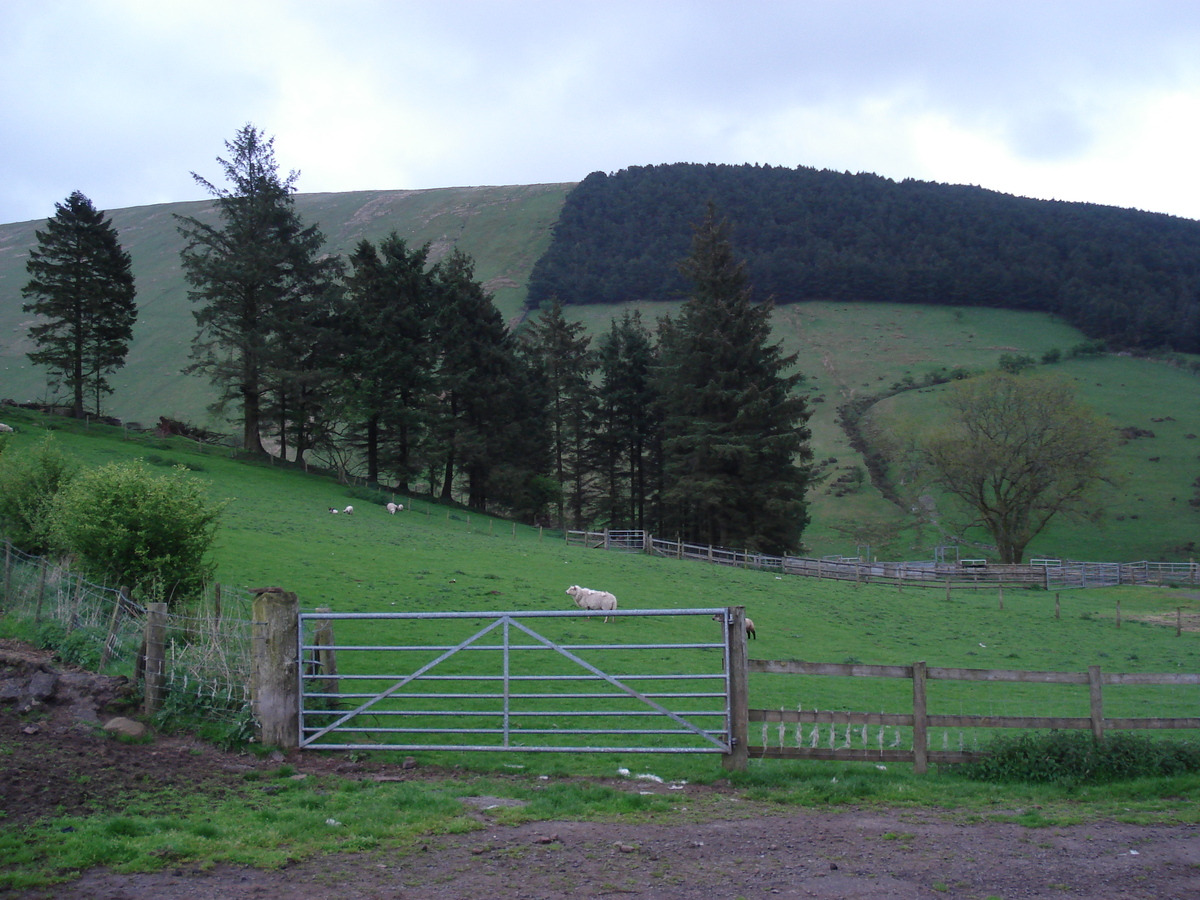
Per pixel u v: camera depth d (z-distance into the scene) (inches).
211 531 663.8
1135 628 1491.1
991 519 2773.1
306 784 416.5
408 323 2728.8
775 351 2657.5
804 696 715.4
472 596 1104.8
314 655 534.9
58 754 411.5
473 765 467.5
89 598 583.5
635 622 1068.5
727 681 458.0
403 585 1120.2
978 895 288.8
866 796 413.4
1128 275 7199.8
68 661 534.9
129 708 484.7
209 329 2662.4
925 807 398.3
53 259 2800.2
